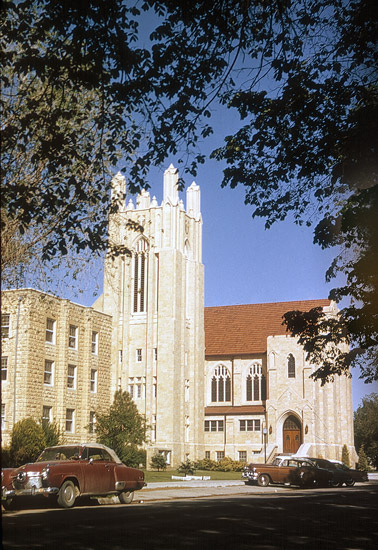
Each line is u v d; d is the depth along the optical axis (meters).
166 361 67.56
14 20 15.41
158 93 15.02
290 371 70.81
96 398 53.66
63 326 50.53
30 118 15.90
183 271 71.50
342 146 16.36
